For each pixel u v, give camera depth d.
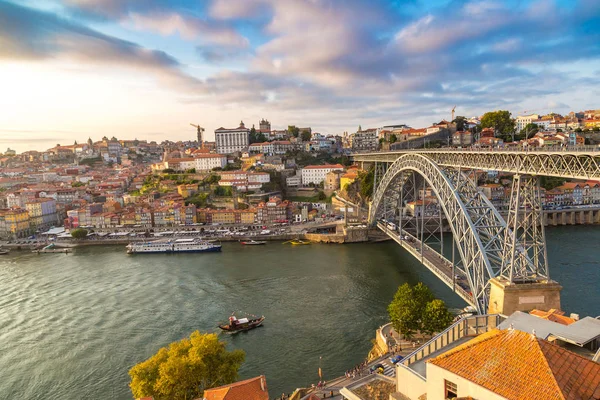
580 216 186.00
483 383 22.23
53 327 87.44
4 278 128.75
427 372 25.94
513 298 58.19
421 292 70.31
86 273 130.62
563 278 100.06
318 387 56.09
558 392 19.75
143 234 193.38
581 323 34.53
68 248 174.62
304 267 126.38
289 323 83.44
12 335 84.44
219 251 157.25
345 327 80.25
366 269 120.56
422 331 66.62
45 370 70.44
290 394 59.12
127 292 108.06
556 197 199.75
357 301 93.50
